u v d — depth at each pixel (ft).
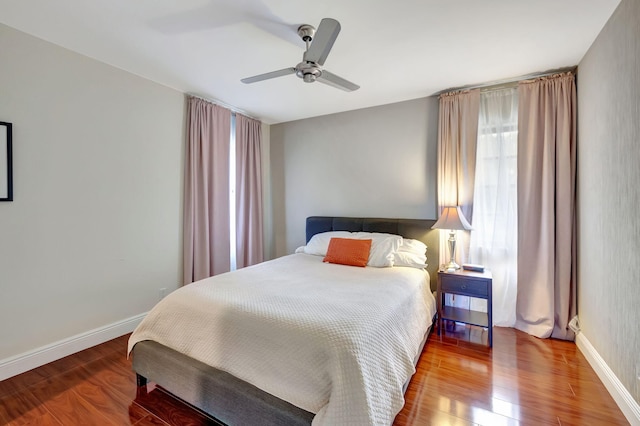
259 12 6.08
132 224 9.07
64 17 6.25
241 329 5.20
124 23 6.47
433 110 10.72
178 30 6.73
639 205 5.21
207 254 10.82
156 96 9.60
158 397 6.07
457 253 10.02
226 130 11.78
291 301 5.79
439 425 5.29
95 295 8.27
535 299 8.90
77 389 6.32
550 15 6.18
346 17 6.23
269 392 4.68
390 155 11.57
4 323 6.69
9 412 5.64
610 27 6.24
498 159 9.62
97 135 8.19
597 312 6.97
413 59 8.05
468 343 8.43
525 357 7.61
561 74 8.56
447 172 10.16
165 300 6.37
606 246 6.50
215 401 5.07
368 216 12.09
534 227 8.91
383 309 5.64
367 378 4.24
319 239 11.39
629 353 5.50
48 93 7.25
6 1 5.70
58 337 7.55
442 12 6.07
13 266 6.79
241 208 12.57
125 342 8.46
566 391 6.23
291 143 13.94
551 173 8.61
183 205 10.53
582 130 7.97
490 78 9.24
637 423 5.09
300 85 9.80
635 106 5.31
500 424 5.31
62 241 7.58
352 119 12.34
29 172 6.98
